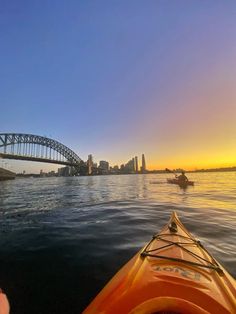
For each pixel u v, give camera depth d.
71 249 7.70
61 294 5.04
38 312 4.46
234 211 14.98
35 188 46.19
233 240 8.61
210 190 32.16
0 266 6.50
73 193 32.16
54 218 13.56
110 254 7.15
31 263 6.64
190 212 14.72
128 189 37.28
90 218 13.24
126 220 12.37
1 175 87.00
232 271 5.98
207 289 3.79
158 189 35.00
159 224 11.34
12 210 17.17
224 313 3.27
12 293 5.11
